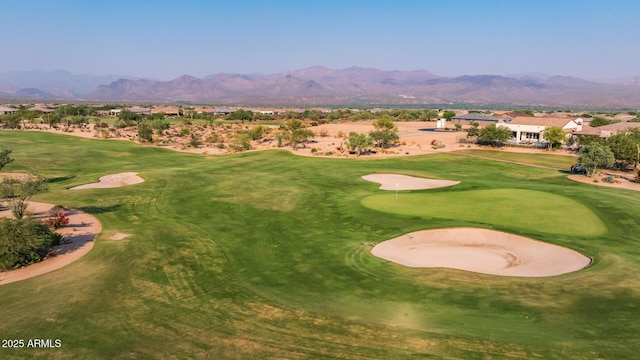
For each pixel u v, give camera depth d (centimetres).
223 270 3000
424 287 2695
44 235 3136
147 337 2061
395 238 3650
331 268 3048
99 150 9575
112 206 4819
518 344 1992
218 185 6059
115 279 2733
